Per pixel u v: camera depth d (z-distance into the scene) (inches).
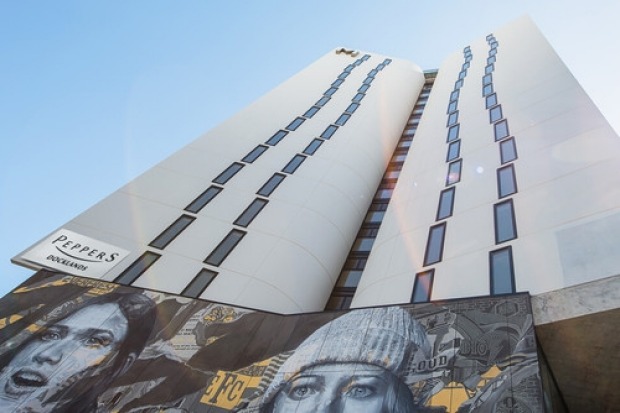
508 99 1101.7
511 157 836.0
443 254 692.7
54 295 709.9
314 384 486.3
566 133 797.9
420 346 484.4
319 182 1131.9
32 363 590.2
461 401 404.2
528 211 661.9
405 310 547.8
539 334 471.8
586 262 508.4
